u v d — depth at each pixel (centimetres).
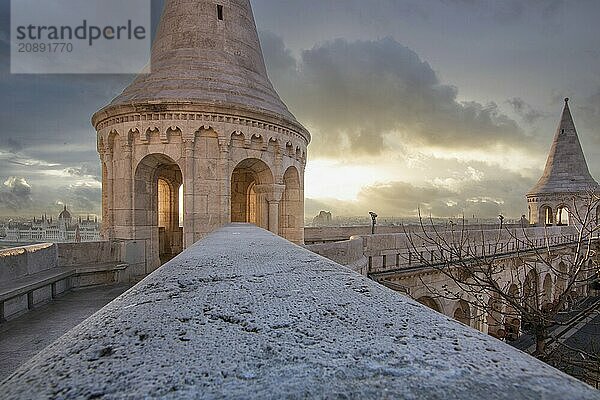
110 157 1331
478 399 72
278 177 1434
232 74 1441
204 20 1488
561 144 4331
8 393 82
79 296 980
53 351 111
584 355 718
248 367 91
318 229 2262
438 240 1638
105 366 94
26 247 948
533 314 782
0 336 636
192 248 402
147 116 1264
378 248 1390
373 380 82
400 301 155
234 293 175
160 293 182
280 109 1497
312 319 131
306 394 76
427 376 83
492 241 2109
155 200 1382
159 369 91
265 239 507
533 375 84
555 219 4188
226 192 1293
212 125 1280
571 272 930
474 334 114
